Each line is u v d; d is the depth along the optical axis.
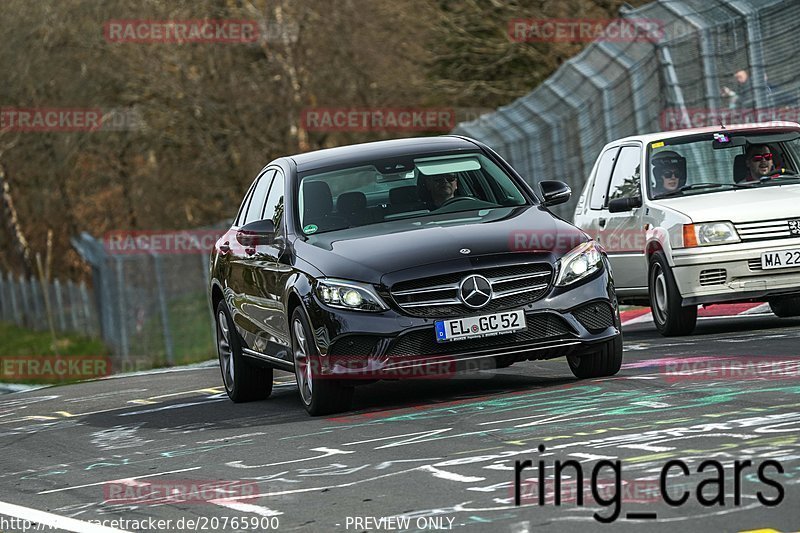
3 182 144.38
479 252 25.11
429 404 25.59
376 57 113.56
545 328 25.09
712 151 37.03
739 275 33.78
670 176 36.81
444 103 114.31
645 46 52.25
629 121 54.84
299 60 115.38
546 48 108.38
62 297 107.06
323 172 29.03
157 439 26.22
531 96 65.69
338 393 25.66
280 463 21.00
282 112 115.12
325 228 27.62
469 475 18.11
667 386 24.27
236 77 116.31
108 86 124.44
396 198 27.95
